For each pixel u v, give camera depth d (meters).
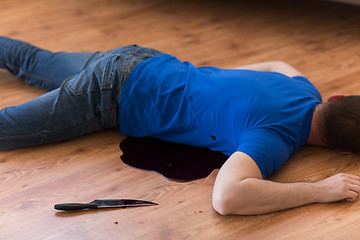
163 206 1.63
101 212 1.60
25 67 2.11
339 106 1.66
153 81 1.79
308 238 1.50
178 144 1.93
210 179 1.74
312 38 2.79
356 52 2.62
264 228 1.53
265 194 1.50
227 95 1.69
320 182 1.63
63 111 1.81
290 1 3.29
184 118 1.77
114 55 1.85
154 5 3.23
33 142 1.84
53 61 2.05
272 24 2.96
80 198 1.66
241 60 2.55
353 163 1.83
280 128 1.62
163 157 1.86
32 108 1.79
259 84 1.70
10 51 2.10
